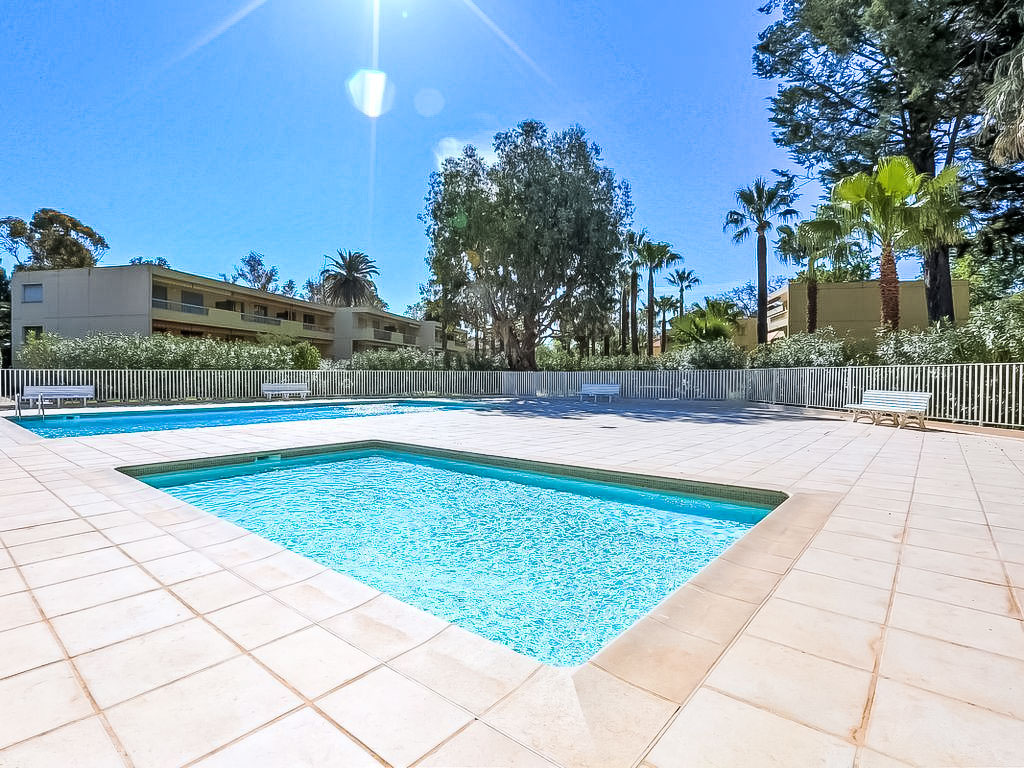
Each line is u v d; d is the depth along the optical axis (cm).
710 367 2097
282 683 193
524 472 704
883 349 1380
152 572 306
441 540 477
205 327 3088
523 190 2231
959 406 1112
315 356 2545
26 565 316
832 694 183
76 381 1628
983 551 336
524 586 380
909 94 1728
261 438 911
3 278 3616
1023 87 1198
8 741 158
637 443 870
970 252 1995
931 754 152
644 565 419
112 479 557
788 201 2395
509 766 148
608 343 3444
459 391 2427
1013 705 176
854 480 564
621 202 2492
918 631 230
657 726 167
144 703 179
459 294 2481
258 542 362
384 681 195
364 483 684
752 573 299
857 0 1639
